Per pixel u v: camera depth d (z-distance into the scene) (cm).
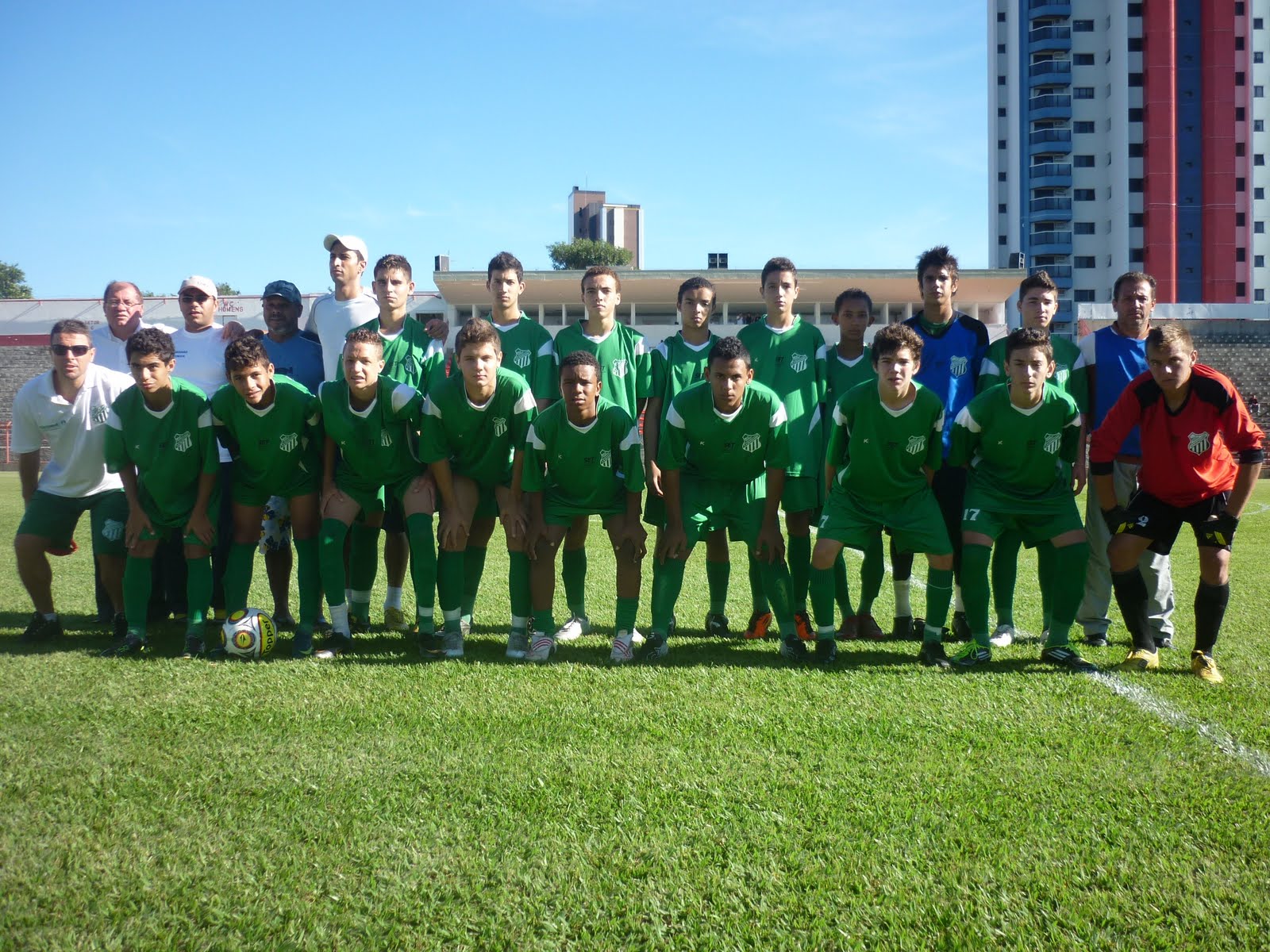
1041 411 472
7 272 6097
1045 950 212
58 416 524
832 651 480
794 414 566
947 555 477
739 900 232
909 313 4009
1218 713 375
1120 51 5388
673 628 586
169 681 421
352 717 367
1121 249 5406
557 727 355
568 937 217
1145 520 454
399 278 570
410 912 226
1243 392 3238
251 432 492
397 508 558
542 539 491
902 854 255
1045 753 329
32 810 281
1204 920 222
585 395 466
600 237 7850
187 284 607
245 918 223
